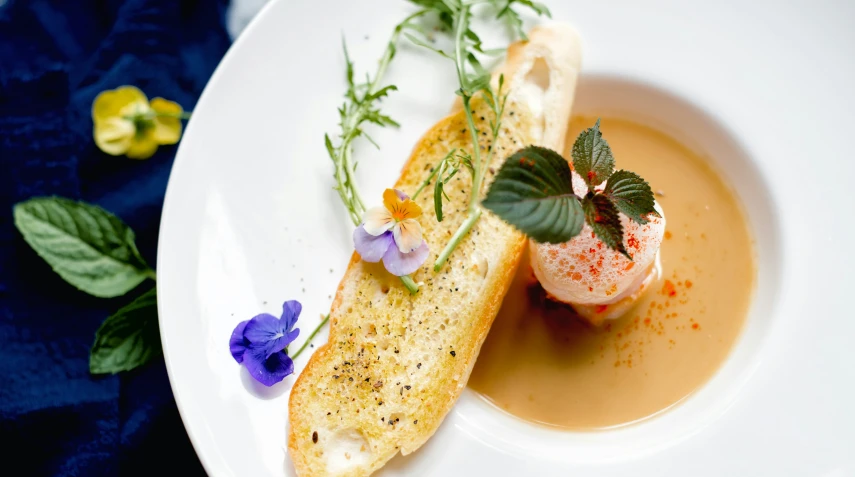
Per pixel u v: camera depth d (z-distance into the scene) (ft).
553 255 1.11
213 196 1.15
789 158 1.17
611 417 1.15
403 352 1.10
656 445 1.11
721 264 1.20
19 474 1.21
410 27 1.17
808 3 1.18
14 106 1.28
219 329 1.13
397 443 1.07
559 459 1.11
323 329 1.13
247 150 1.17
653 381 1.16
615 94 1.24
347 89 1.20
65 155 1.27
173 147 1.30
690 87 1.20
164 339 1.11
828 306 1.12
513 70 1.18
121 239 1.25
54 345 1.24
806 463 1.09
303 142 1.18
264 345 1.10
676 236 1.21
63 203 1.24
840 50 1.17
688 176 1.24
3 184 1.26
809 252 1.15
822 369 1.11
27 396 1.22
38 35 1.32
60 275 1.23
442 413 1.09
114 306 1.26
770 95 1.18
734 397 1.11
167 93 1.31
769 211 1.18
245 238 1.15
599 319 1.19
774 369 1.12
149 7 1.31
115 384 1.22
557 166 0.94
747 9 1.19
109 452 1.21
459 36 1.12
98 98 1.28
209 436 1.09
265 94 1.18
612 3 1.20
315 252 1.16
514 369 1.18
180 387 1.09
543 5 1.18
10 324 1.25
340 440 1.09
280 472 1.08
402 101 1.20
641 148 1.25
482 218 1.14
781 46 1.18
